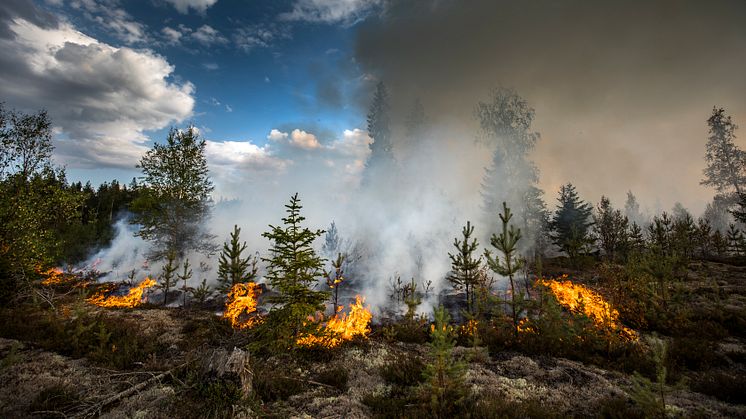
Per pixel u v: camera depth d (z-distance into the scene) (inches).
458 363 239.8
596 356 340.2
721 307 494.6
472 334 404.2
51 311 418.0
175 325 436.8
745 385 257.4
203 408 218.7
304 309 321.7
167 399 229.8
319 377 294.7
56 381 253.8
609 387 273.1
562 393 263.4
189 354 298.4
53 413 209.5
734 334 432.1
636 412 218.2
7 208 469.1
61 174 580.7
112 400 226.1
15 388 237.6
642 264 527.8
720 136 1711.4
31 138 548.7
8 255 452.1
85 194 609.9
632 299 502.0
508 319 450.9
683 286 582.9
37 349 316.2
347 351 370.3
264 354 336.8
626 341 370.6
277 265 339.3
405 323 496.4
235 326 434.0
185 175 989.8
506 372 311.9
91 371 278.5
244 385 235.0
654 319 454.0
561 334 371.9
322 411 234.4
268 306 596.4
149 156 983.6
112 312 479.5
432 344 242.5
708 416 219.5
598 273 767.1
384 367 316.5
